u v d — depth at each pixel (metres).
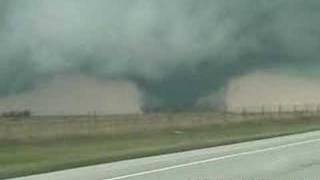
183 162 22.47
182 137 45.56
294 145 31.80
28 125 57.53
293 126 64.38
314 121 80.06
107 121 67.31
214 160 23.31
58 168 20.72
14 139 41.75
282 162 22.47
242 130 56.19
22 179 17.30
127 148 32.94
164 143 37.53
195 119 75.69
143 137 46.38
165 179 17.00
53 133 47.44
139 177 17.55
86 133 48.88
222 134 49.31
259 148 29.86
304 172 18.92
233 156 25.23
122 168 20.28
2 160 26.03
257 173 18.62
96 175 18.16
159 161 22.94
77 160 23.58
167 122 67.81
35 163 23.39
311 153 26.72
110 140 43.00
